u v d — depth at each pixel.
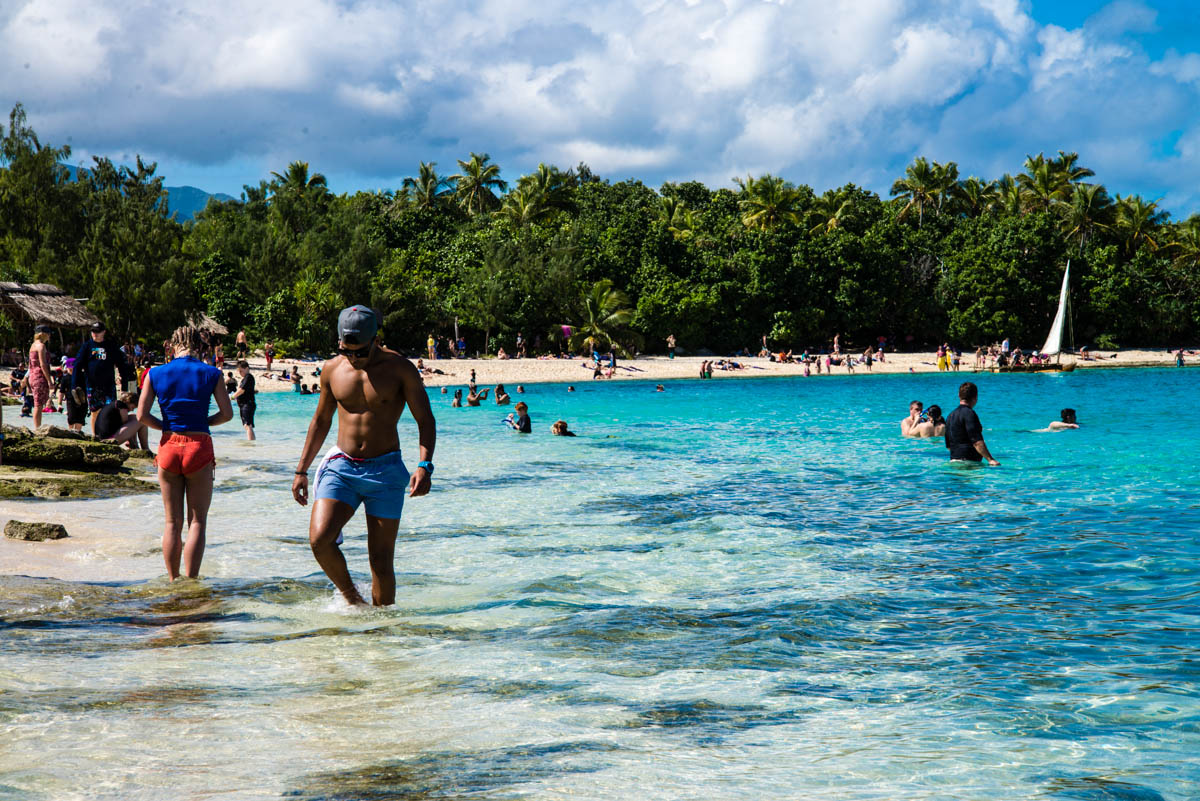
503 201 78.69
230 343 55.31
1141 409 26.98
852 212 77.38
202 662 4.57
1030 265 70.56
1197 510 9.98
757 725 3.76
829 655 4.90
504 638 5.12
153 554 7.46
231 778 3.06
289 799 2.88
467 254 66.44
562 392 42.06
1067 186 81.81
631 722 3.78
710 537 8.73
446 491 11.96
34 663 4.48
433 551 7.98
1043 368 57.50
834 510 10.34
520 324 62.59
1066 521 9.46
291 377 44.34
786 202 77.44
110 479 11.56
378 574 5.84
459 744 3.46
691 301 65.12
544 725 3.71
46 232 50.53
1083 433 19.19
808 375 55.94
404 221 72.75
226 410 6.83
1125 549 8.03
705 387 45.75
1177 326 73.44
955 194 85.44
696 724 3.76
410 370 5.75
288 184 77.75
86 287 49.00
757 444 18.47
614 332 64.06
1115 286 70.81
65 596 5.91
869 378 54.16
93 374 13.76
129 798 2.87
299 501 5.95
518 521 9.64
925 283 74.25
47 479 10.98
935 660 4.81
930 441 18.48
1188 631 5.43
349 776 3.10
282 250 58.78
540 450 17.55
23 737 3.44
